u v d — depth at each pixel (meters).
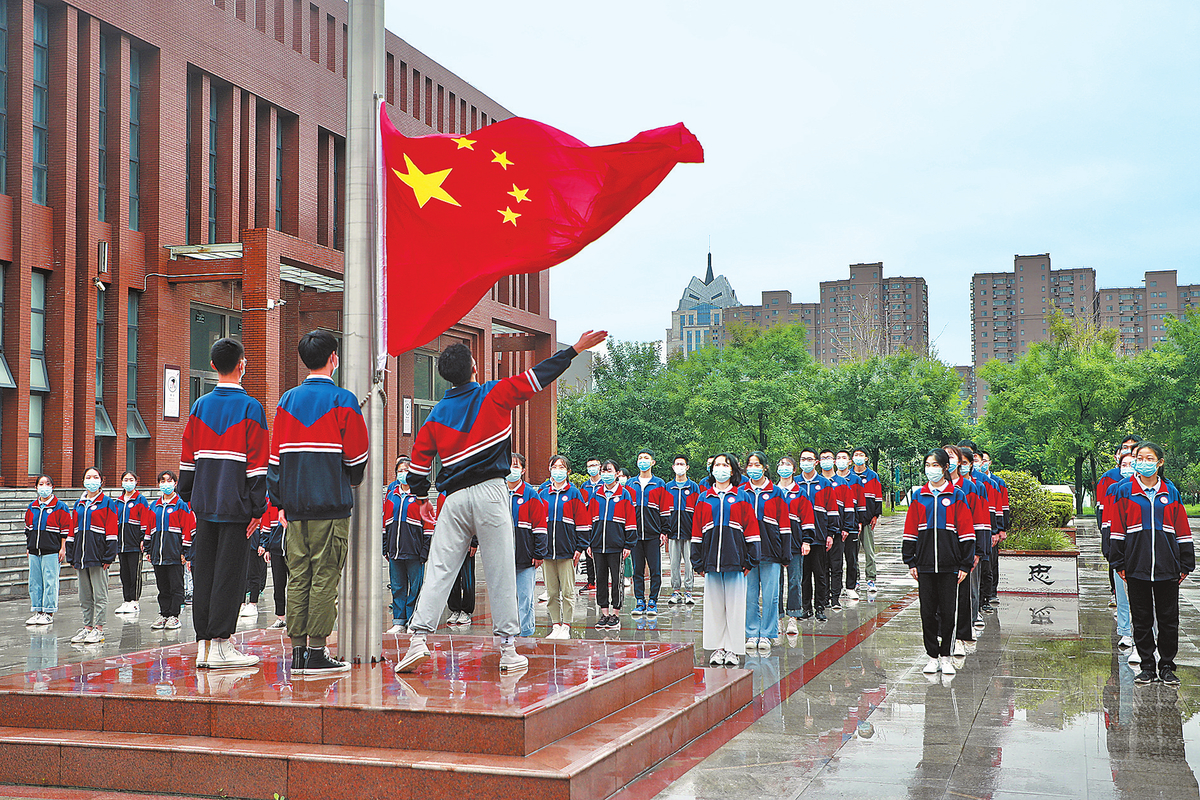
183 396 25.08
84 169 22.86
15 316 21.50
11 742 5.46
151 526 13.27
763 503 10.98
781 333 68.44
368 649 6.61
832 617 13.81
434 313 6.84
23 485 21.34
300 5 29.72
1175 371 47.22
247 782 5.13
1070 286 131.75
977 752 6.45
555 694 5.63
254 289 24.05
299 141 29.08
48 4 22.42
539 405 42.97
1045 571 13.83
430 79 36.59
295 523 6.18
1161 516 8.89
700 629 12.62
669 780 5.68
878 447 44.97
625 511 12.98
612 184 6.78
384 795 4.94
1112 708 7.84
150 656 7.11
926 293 138.00
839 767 6.05
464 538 6.30
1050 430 47.97
